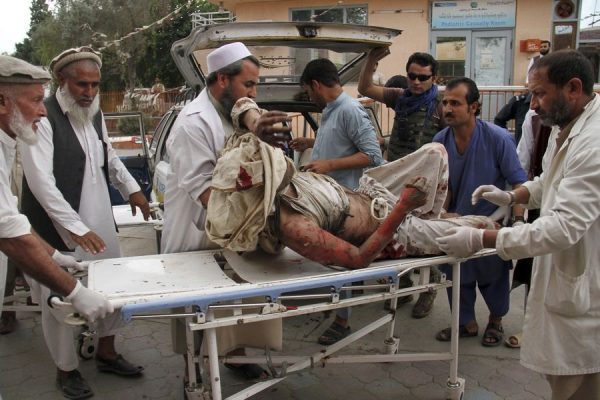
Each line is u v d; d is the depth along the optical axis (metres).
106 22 20.48
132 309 2.04
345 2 12.70
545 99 2.26
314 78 3.67
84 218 3.29
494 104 10.07
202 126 2.68
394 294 2.62
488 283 3.75
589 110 2.23
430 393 3.29
